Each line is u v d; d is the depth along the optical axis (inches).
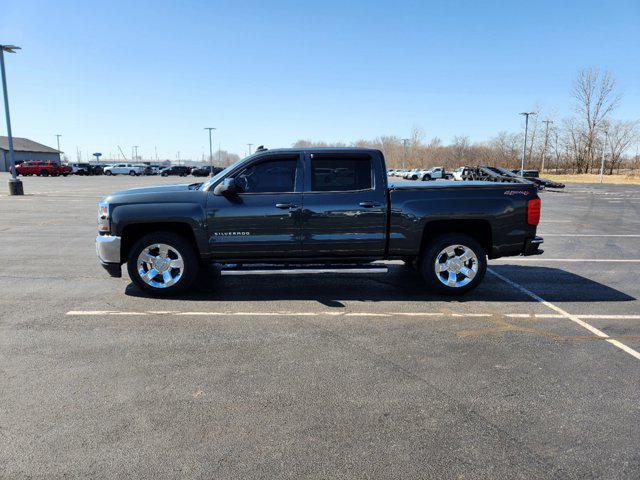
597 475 102.3
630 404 132.8
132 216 228.4
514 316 211.5
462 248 240.7
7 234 458.9
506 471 103.4
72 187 1311.5
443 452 110.1
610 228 548.1
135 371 151.9
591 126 2994.6
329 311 217.3
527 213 239.3
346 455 108.6
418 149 4407.0
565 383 145.6
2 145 2886.3
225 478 100.4
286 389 140.3
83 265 318.7
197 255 239.1
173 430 118.2
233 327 194.7
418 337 184.4
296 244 233.5
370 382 145.2
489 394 138.2
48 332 187.5
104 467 103.7
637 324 201.8
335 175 234.7
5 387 140.2
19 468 103.0
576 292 254.7
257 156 232.8
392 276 287.1
